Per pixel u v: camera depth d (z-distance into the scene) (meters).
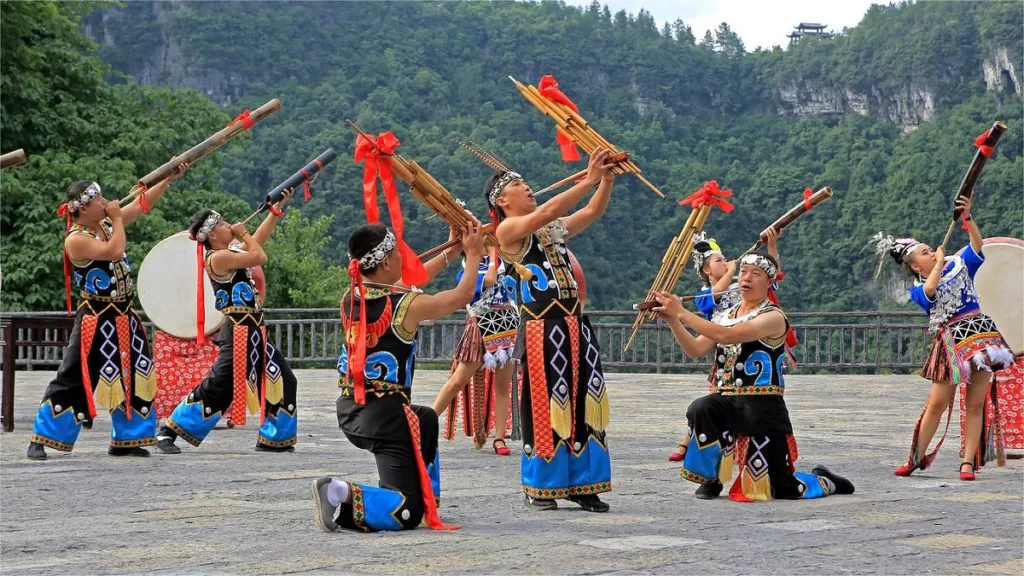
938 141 71.06
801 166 74.75
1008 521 5.07
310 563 4.13
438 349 16.64
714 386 6.25
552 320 5.22
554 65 89.06
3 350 8.77
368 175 4.68
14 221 22.84
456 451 7.74
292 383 7.60
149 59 89.81
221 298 7.55
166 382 9.48
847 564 4.15
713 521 5.03
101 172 22.64
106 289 7.16
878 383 13.91
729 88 95.06
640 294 63.81
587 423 5.25
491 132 69.62
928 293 6.51
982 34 82.00
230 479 6.27
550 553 4.30
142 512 5.23
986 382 6.52
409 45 87.06
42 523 4.96
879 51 88.56
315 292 28.31
